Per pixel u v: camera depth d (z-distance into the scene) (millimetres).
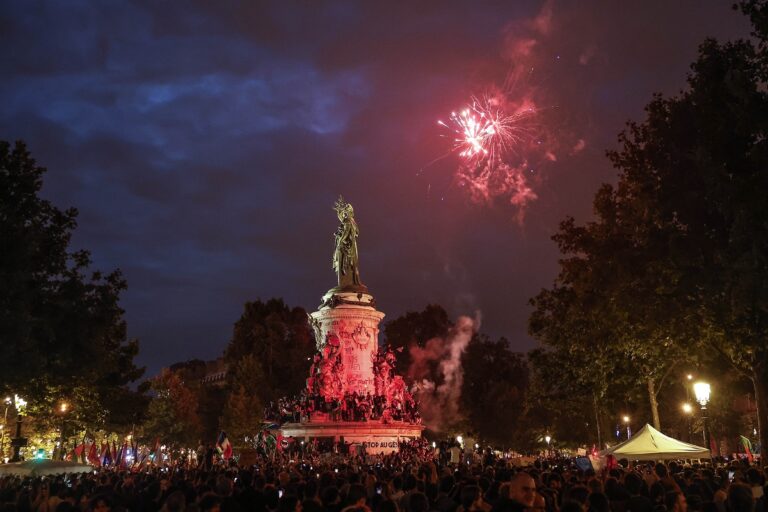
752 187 30000
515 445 101812
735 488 12109
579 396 64125
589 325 49062
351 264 77500
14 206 39375
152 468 43938
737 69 30750
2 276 34562
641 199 38375
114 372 64125
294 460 54156
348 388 72375
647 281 38906
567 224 49531
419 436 73312
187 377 155250
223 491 15195
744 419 70812
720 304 35094
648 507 12391
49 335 40250
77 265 45062
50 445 62438
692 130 37312
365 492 13055
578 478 19344
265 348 121688
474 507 11133
